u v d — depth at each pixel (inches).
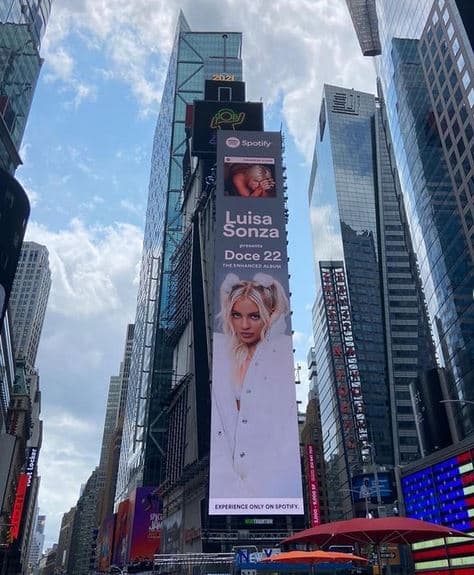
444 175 4119.1
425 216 4478.3
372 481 4697.3
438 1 4197.8
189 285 4690.0
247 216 3725.4
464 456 1721.2
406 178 5054.1
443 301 4069.9
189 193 5393.7
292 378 3287.4
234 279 3526.1
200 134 4950.8
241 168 3887.8
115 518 6530.5
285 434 3137.3
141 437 6451.8
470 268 3656.5
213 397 3198.8
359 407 6318.9
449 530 706.2
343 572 2108.8
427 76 4441.4
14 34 4414.4
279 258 3612.2
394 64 5280.5
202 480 3550.7
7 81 4325.8
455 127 3939.5
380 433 6392.7
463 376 3695.9
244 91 5310.0
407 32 4923.7
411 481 2023.9
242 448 3083.2
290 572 2169.0
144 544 5265.8
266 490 2994.6
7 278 3336.6
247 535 3245.6
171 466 4463.6
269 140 4010.8
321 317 7578.7
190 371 4256.9
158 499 5295.3
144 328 7504.9
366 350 6998.0
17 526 7057.1
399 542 756.6
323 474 6766.7
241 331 3383.4
